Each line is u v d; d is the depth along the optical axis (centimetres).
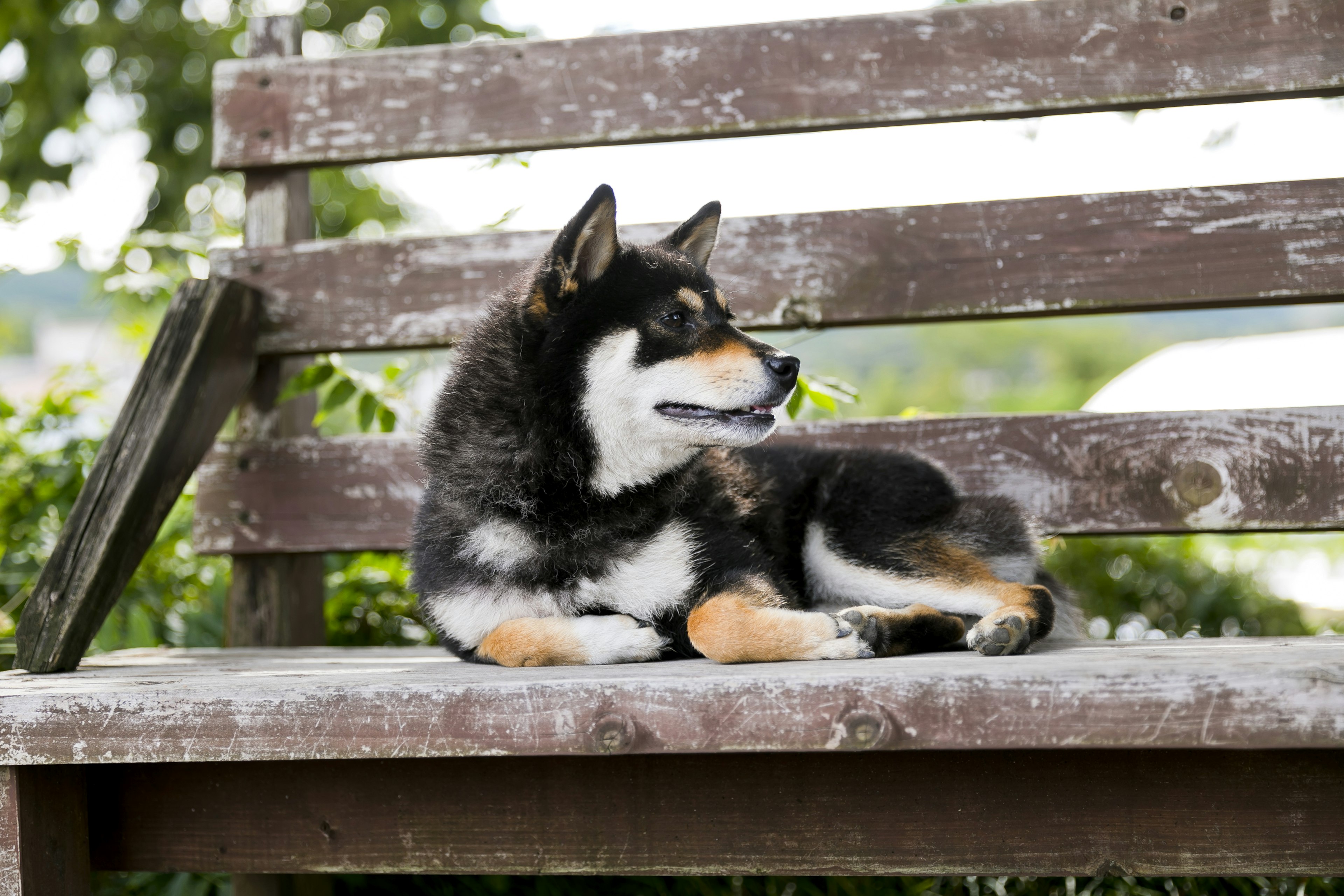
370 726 189
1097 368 2930
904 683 174
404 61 365
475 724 185
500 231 355
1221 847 187
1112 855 191
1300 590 657
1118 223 328
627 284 276
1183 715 166
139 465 283
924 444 344
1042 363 2984
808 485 309
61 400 456
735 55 347
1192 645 243
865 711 174
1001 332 3020
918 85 337
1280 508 317
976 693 171
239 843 217
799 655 225
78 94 776
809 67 343
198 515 365
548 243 353
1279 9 318
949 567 287
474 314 354
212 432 322
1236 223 321
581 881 302
